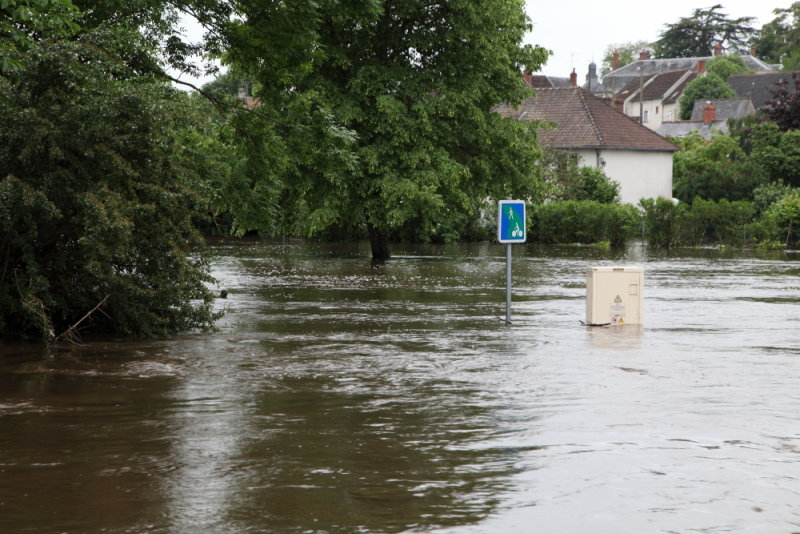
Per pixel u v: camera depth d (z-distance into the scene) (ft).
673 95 600.80
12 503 26.48
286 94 99.25
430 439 34.17
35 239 63.00
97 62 63.52
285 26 92.89
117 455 31.81
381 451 32.42
